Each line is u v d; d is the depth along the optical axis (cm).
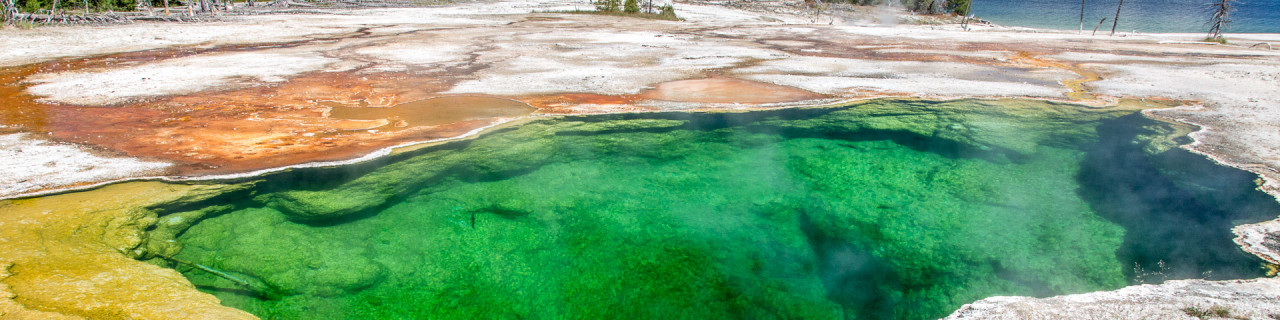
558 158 485
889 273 328
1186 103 609
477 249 345
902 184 448
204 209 357
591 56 999
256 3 2680
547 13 2322
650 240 362
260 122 536
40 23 1471
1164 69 867
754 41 1303
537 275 322
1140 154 465
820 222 389
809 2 3341
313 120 548
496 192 419
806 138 551
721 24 1916
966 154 505
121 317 225
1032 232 364
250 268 308
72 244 288
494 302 298
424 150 473
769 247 358
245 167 413
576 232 369
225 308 247
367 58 952
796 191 438
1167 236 330
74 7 1962
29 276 249
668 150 512
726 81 762
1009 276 316
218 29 1411
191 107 589
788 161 495
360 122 544
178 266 299
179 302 245
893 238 366
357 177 420
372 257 331
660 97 663
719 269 332
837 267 336
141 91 661
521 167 463
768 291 312
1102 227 361
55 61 884
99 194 351
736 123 580
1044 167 469
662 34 1457
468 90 688
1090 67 901
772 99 660
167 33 1294
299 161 430
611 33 1459
